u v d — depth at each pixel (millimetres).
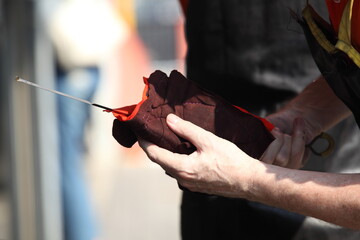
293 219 2561
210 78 2637
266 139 2346
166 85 2299
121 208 5402
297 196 2203
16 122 3713
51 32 3816
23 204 3812
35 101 3713
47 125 3828
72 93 4062
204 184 2262
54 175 3896
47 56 3781
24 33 3627
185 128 2262
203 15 2615
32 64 3676
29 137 3750
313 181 2199
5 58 3639
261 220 2578
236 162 2238
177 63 6797
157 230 5066
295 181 2205
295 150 2385
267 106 2611
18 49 3627
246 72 2600
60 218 4031
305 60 2580
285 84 2590
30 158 3779
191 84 2326
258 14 2580
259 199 2248
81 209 4176
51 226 3904
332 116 2490
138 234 4941
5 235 3979
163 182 6152
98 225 4598
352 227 2189
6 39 3611
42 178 3822
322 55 2219
